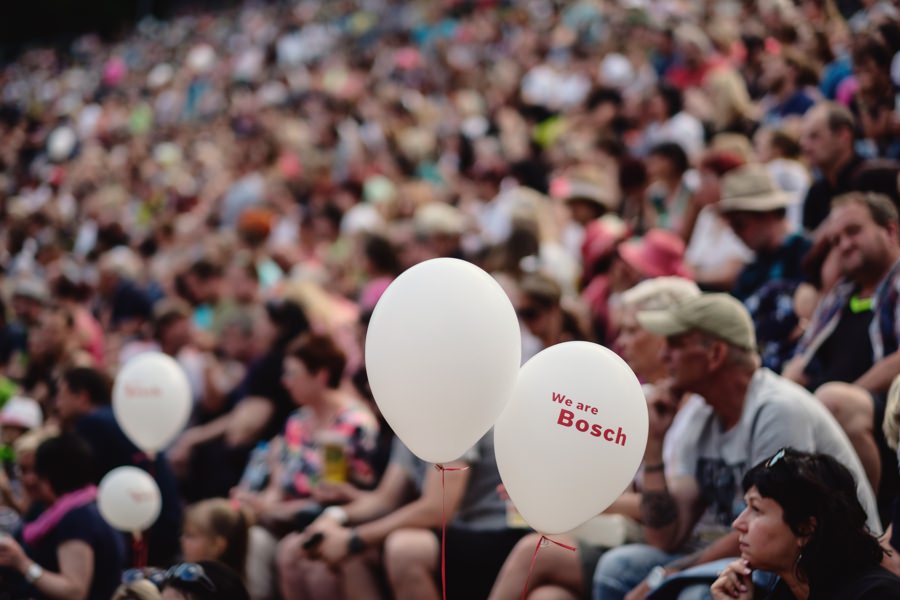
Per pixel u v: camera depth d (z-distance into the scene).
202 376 9.33
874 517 4.67
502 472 3.87
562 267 8.90
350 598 6.05
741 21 14.88
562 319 6.61
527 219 8.08
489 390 3.62
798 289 6.56
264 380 8.38
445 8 28.42
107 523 6.03
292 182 15.12
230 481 8.39
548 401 3.77
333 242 12.27
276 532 6.85
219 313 10.38
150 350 10.18
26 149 29.11
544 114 16.58
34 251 15.64
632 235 9.41
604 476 3.77
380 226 11.17
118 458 7.10
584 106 14.91
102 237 14.77
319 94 23.36
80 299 11.11
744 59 14.12
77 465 6.02
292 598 6.35
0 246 16.84
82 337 9.66
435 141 16.11
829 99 9.74
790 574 3.82
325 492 6.53
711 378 4.90
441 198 12.94
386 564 5.86
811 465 3.78
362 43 30.73
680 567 4.84
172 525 7.20
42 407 8.72
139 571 5.69
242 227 11.76
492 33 24.06
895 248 5.69
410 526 5.89
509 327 3.66
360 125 19.17
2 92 39.75
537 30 22.84
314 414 7.07
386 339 3.64
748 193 7.15
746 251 8.12
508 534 5.79
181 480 8.58
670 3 17.50
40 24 45.53
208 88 30.64
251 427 8.31
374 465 6.79
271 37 33.00
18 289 11.12
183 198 17.86
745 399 4.90
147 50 38.97
